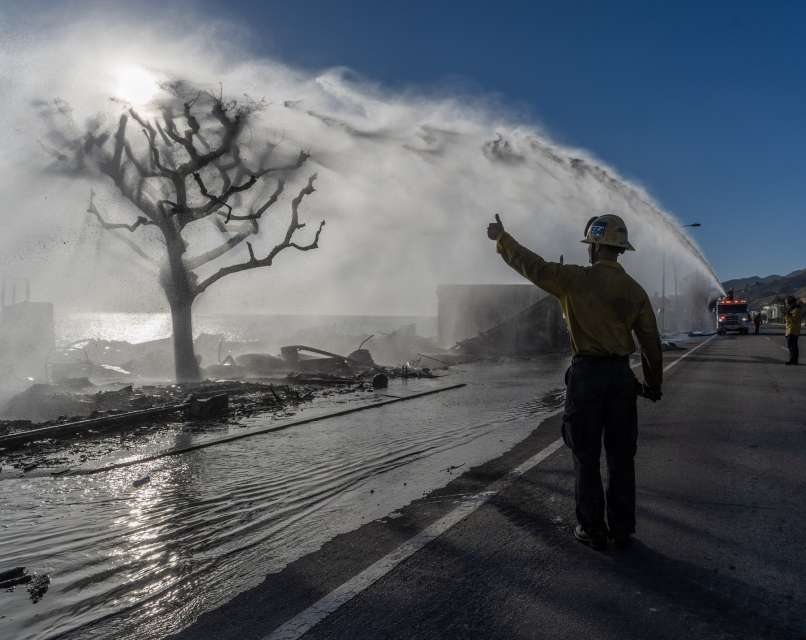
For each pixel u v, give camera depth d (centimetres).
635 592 364
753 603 350
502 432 920
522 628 322
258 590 379
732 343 3381
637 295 434
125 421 1015
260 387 1489
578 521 441
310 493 610
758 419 962
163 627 338
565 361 2531
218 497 603
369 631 321
